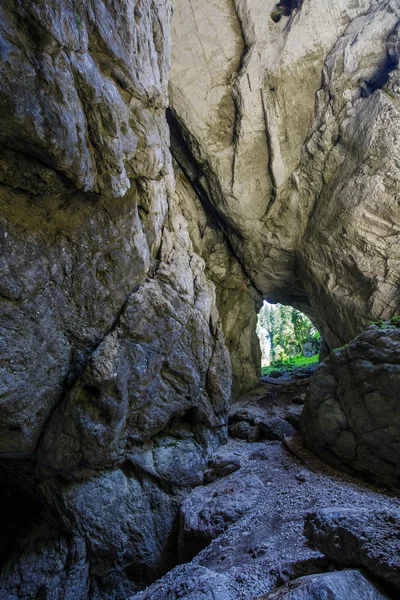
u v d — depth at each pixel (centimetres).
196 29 1017
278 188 1158
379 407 627
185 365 758
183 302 759
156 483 698
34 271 518
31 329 538
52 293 554
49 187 477
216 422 834
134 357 655
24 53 370
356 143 1004
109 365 605
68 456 597
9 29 355
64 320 584
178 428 784
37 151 421
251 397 1290
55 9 385
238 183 1142
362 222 988
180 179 1240
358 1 988
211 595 358
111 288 638
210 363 843
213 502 651
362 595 264
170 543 650
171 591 398
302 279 1287
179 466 724
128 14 504
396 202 936
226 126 1097
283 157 1127
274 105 1063
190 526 607
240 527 563
